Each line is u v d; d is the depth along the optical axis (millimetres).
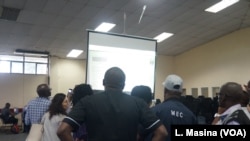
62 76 13211
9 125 11594
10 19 8195
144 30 9805
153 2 7488
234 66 10602
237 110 1833
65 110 2984
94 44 3760
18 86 12414
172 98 2354
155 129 1761
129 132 1722
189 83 12906
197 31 10344
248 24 9867
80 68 13617
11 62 12461
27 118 3699
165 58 13805
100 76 3715
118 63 3836
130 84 3859
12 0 6941
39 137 2895
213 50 11602
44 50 11898
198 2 7719
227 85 1951
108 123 1696
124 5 7555
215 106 6633
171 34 10500
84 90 2623
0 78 12188
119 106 1751
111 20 8625
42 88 3766
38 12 7785
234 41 10648
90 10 7789
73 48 11656
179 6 7914
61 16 8141
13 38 10047
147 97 2516
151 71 4047
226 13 8688
